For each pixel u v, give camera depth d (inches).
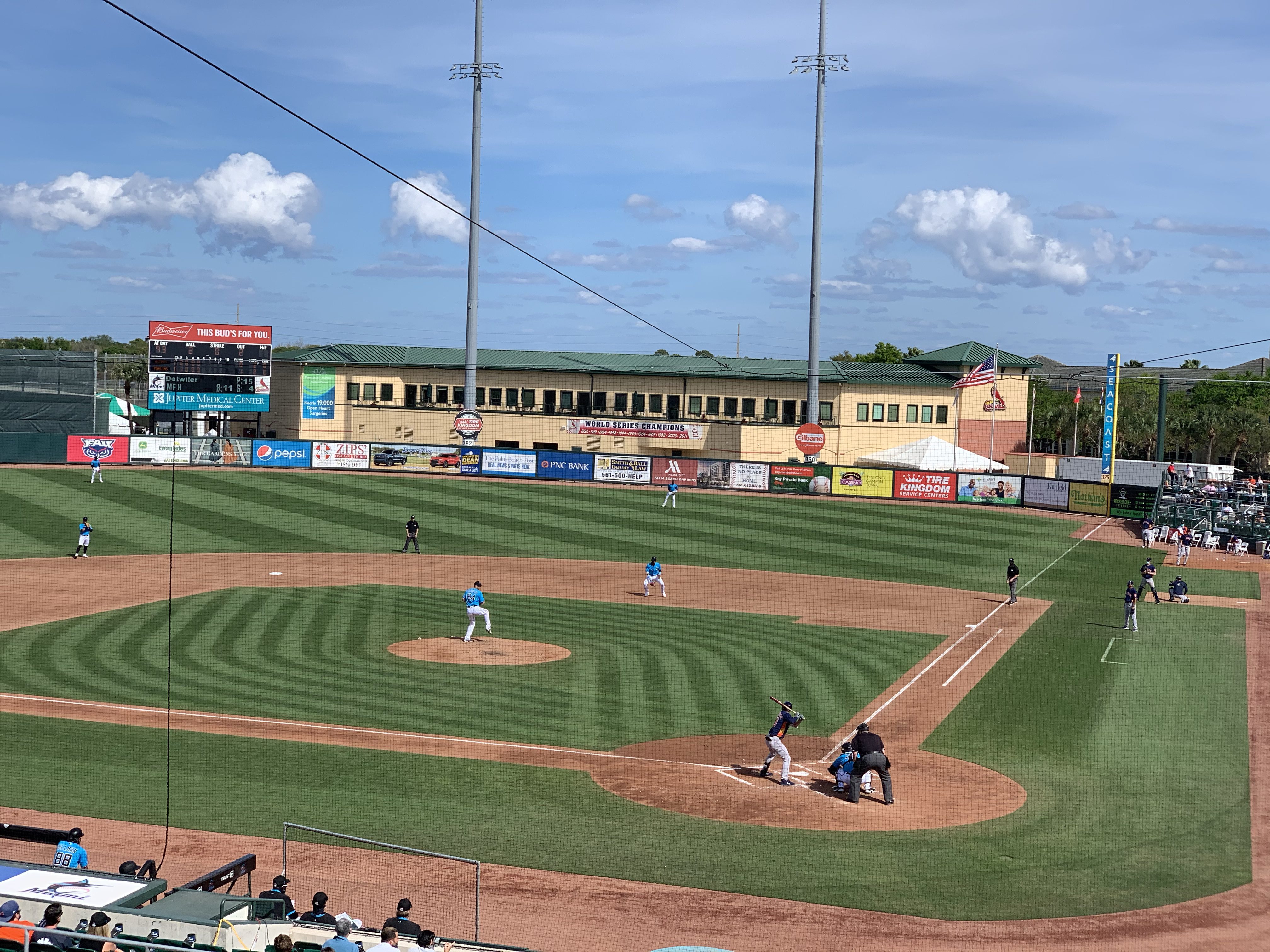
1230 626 1856.5
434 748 1118.4
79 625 1615.4
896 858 871.1
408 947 617.3
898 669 1502.2
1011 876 842.2
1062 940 738.8
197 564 2196.1
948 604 2016.5
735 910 775.1
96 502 2930.6
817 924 755.4
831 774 1071.0
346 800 969.5
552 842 888.9
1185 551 2516.0
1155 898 807.7
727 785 1034.1
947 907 784.3
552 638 1633.9
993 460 4146.2
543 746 1134.4
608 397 4360.2
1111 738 1210.0
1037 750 1162.0
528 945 716.0
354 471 3833.7
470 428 3927.2
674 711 1270.9
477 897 732.0
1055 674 1491.1
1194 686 1445.6
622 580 2178.9
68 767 1025.5
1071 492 3398.1
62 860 728.3
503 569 2260.1
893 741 1179.9
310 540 2536.9
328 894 786.2
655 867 845.8
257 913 639.8
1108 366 3533.5
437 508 3100.4
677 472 3750.0
